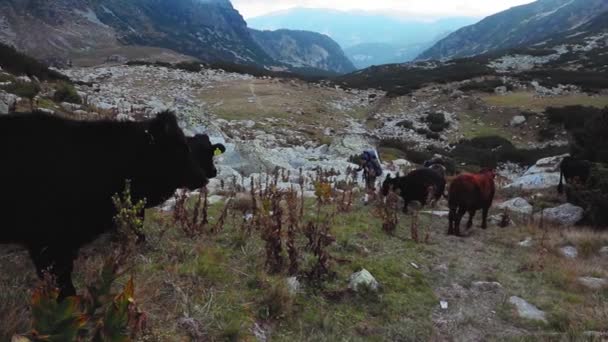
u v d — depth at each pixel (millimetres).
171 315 4199
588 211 10609
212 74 53844
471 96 45031
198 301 4559
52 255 3957
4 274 4430
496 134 36344
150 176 4699
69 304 2391
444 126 38688
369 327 4926
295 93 47406
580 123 34000
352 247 6965
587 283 6828
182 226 6230
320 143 26891
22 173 3725
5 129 3836
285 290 4891
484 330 5305
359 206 10219
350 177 14273
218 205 8273
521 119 37469
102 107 19938
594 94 43875
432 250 7652
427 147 32750
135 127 4555
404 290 5891
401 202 11281
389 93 49625
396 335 4918
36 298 2395
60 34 158000
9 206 3688
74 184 3965
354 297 5406
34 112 4078
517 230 9742
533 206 12414
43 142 3922
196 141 6074
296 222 6535
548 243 8680
